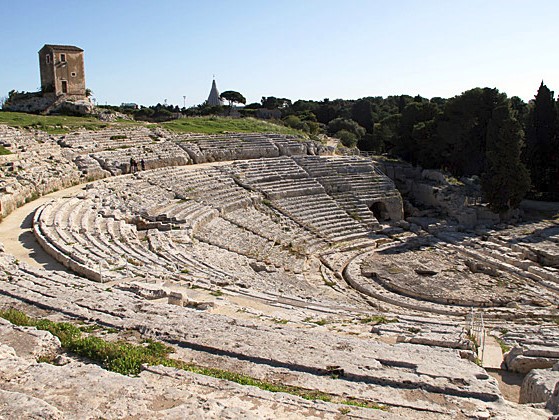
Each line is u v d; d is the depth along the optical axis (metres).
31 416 7.11
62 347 12.40
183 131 69.25
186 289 22.48
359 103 119.19
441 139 67.19
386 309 31.27
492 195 54.62
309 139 76.19
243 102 141.62
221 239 40.50
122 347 12.23
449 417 10.05
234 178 54.94
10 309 14.59
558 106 64.12
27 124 56.72
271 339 14.59
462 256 44.75
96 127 61.34
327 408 9.54
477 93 64.06
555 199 62.88
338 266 42.50
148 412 7.83
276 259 40.62
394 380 11.73
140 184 46.06
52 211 34.41
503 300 32.88
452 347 17.03
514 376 15.30
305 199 56.00
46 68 75.50
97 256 25.56
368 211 57.12
